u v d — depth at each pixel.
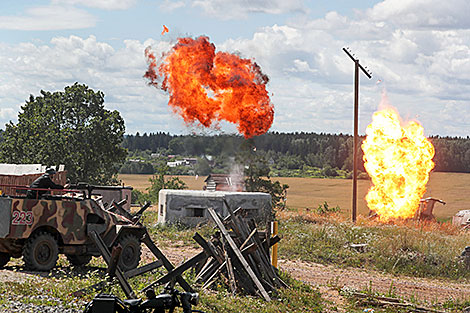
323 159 111.12
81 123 57.06
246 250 13.48
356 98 35.09
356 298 14.58
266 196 27.89
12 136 55.88
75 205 13.98
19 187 13.48
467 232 31.03
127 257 14.53
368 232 24.41
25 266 13.49
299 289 14.61
